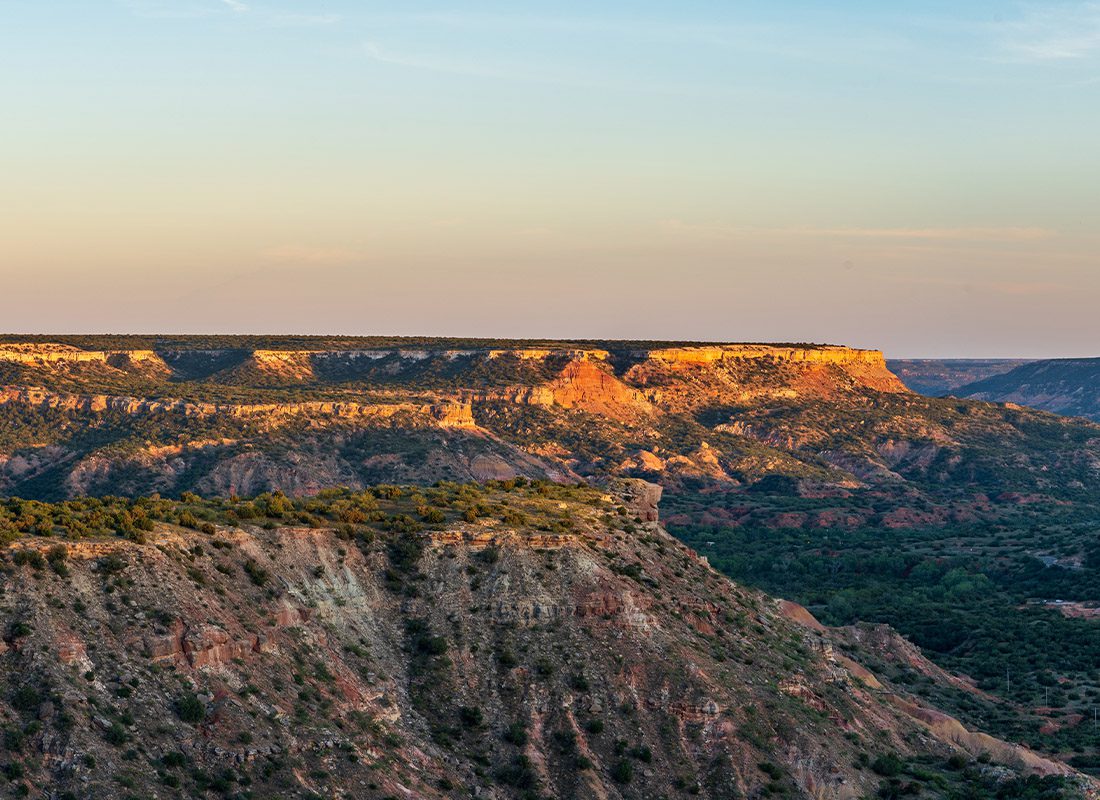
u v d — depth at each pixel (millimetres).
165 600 114875
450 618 134625
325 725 114750
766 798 124125
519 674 130125
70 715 100875
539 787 120812
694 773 125562
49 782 96875
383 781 112500
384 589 136250
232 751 106500
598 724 126812
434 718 125562
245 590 124750
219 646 114188
